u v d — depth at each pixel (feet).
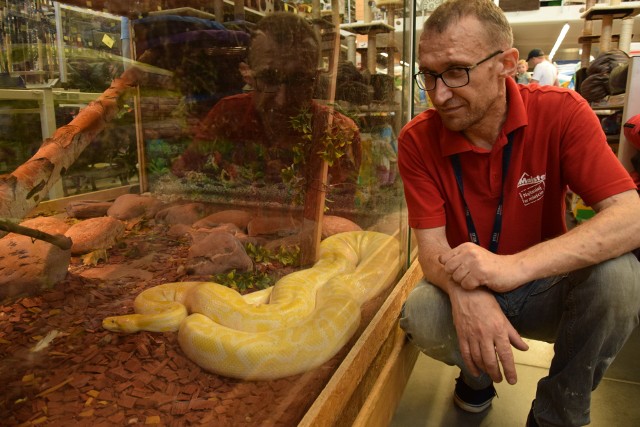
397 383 8.25
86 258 4.79
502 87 6.41
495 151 6.79
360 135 9.07
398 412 8.20
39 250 4.16
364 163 9.43
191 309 5.54
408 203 7.57
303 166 7.70
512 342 6.00
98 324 4.50
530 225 7.13
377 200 10.23
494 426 7.82
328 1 7.69
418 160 7.39
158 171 5.70
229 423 4.40
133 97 5.23
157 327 4.98
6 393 3.53
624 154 13.50
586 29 28.35
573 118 6.56
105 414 3.79
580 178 6.52
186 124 6.04
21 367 3.72
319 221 8.04
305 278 7.23
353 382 6.48
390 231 10.46
